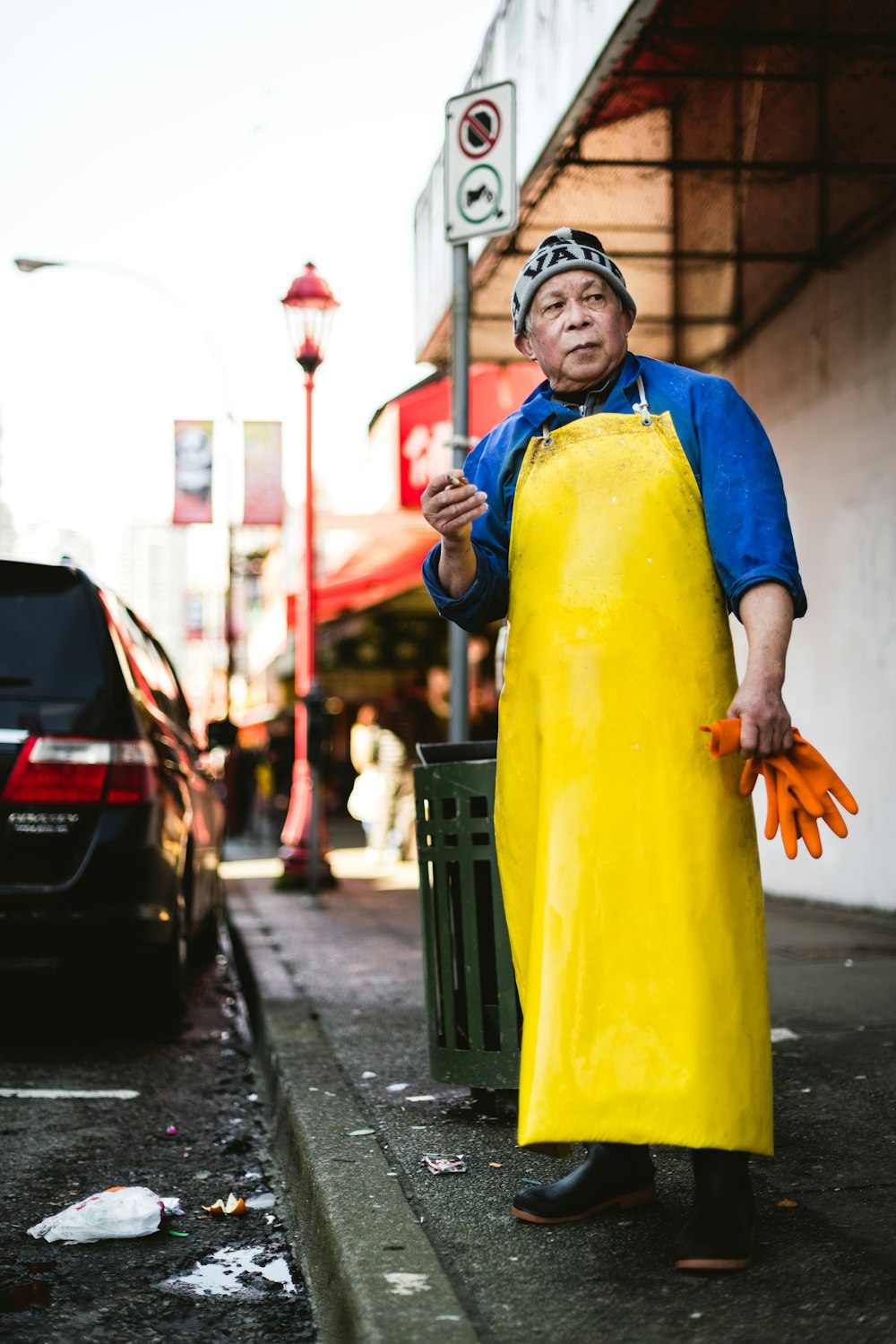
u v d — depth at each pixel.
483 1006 3.53
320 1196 2.79
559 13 6.52
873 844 7.99
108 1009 6.34
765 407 9.27
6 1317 2.58
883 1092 3.68
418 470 12.45
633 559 2.36
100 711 5.22
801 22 6.01
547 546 2.43
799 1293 2.22
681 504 2.38
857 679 8.12
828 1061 4.09
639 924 2.26
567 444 2.47
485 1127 3.40
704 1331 2.08
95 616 5.39
